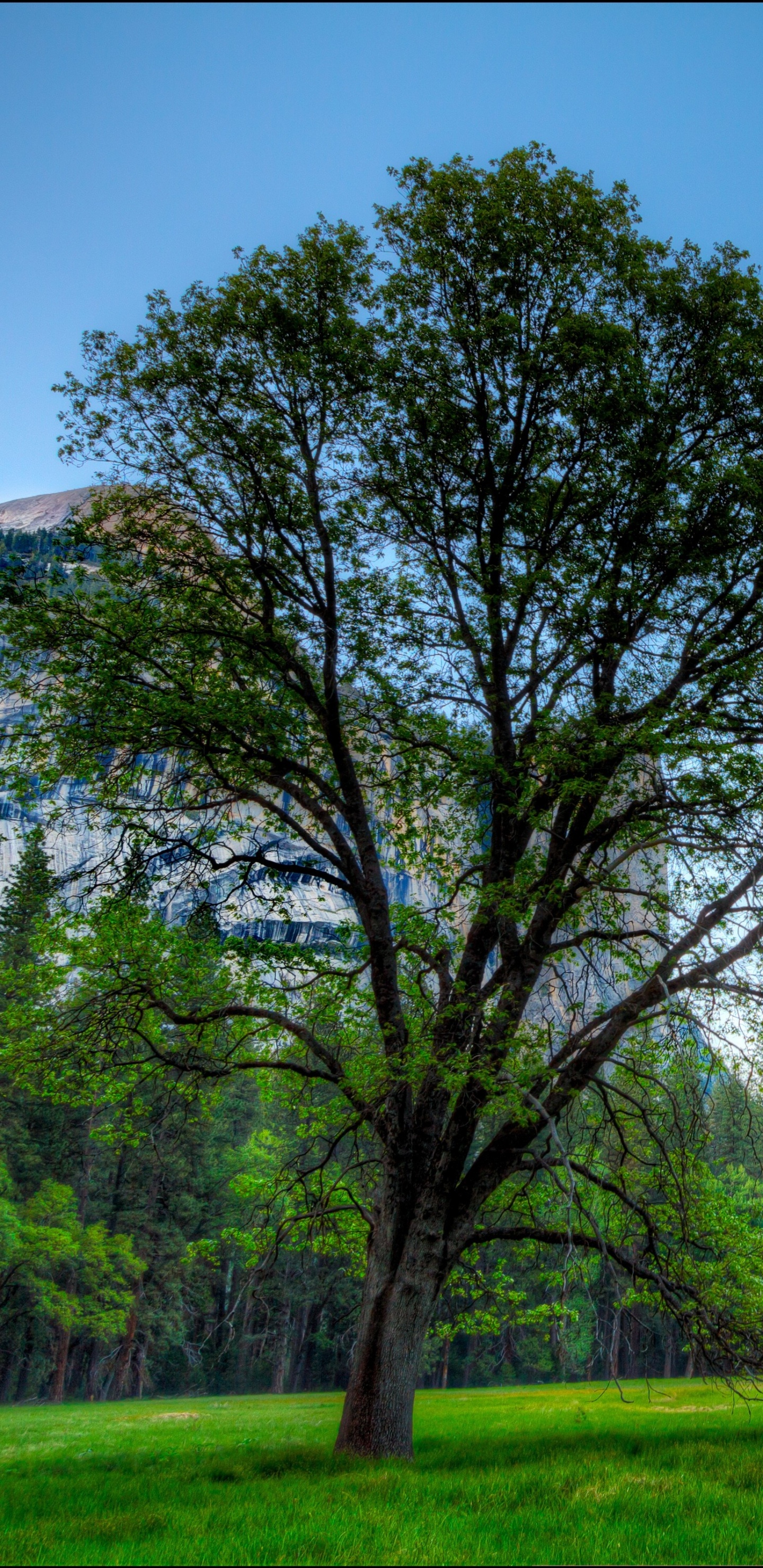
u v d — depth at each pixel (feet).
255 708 43.52
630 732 41.45
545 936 44.60
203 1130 144.25
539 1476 35.55
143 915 44.19
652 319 48.70
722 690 45.29
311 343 45.80
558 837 45.01
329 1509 28.63
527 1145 43.62
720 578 46.52
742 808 39.83
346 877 47.88
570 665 50.98
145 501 47.14
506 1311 50.11
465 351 46.26
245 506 47.19
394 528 49.98
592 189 47.19
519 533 49.62
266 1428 71.51
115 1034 45.29
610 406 44.75
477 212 46.09
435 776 47.57
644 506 44.93
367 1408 40.86
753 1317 41.88
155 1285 148.87
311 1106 50.44
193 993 45.65
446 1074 37.11
